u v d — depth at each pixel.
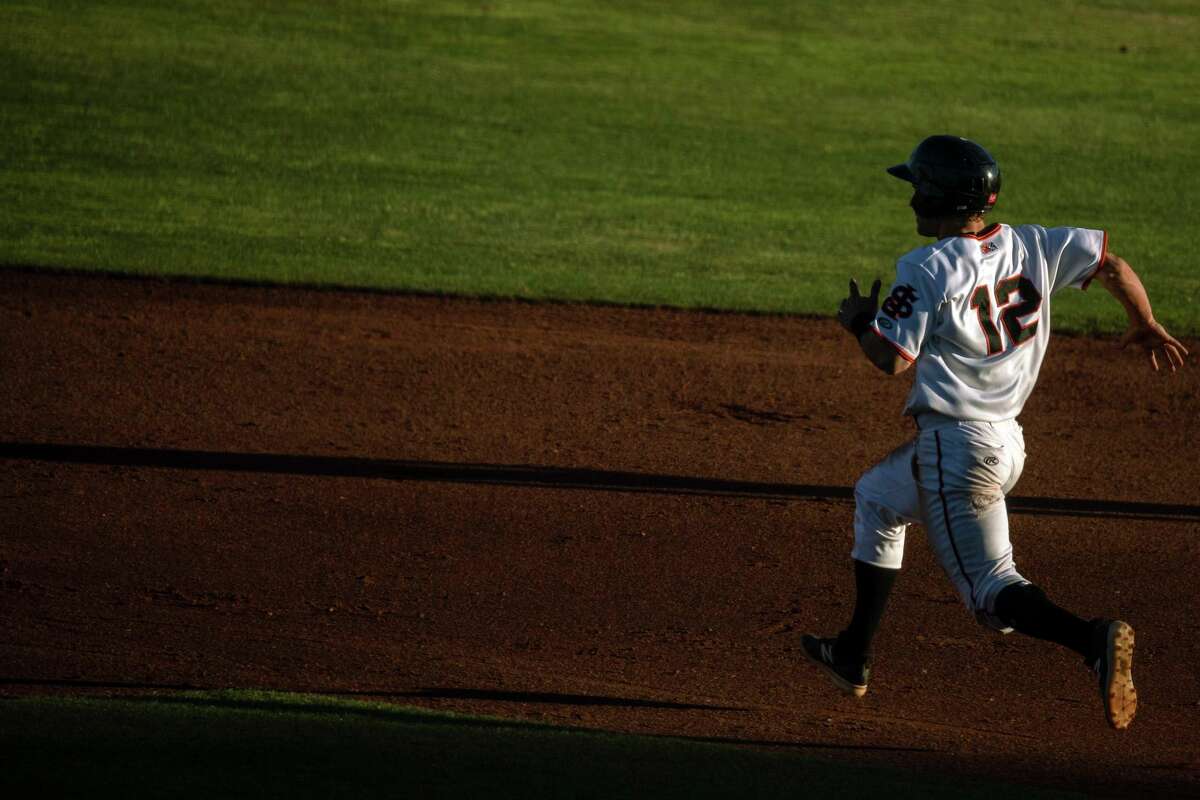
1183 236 60.69
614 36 98.69
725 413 37.66
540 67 89.62
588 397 38.59
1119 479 33.41
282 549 27.64
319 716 17.45
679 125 78.62
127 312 44.78
